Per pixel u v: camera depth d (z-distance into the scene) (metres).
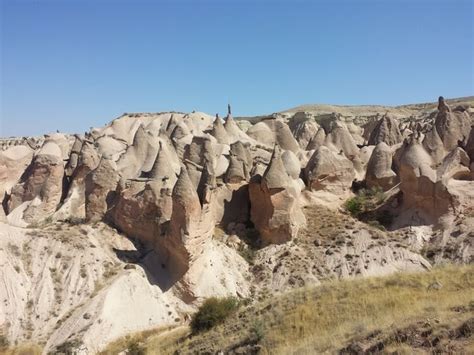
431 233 36.72
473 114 61.00
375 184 45.47
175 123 64.88
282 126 59.34
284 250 36.62
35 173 44.78
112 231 36.12
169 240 32.91
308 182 42.81
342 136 52.59
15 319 28.39
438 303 16.17
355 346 13.84
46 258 32.34
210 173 34.97
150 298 31.08
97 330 27.83
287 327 18.70
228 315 24.86
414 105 148.25
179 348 21.83
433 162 41.53
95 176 38.69
